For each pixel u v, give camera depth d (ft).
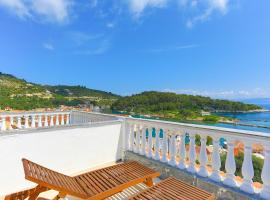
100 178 11.53
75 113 29.45
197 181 13.65
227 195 11.92
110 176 11.84
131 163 14.14
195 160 14.62
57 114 28.89
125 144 20.85
